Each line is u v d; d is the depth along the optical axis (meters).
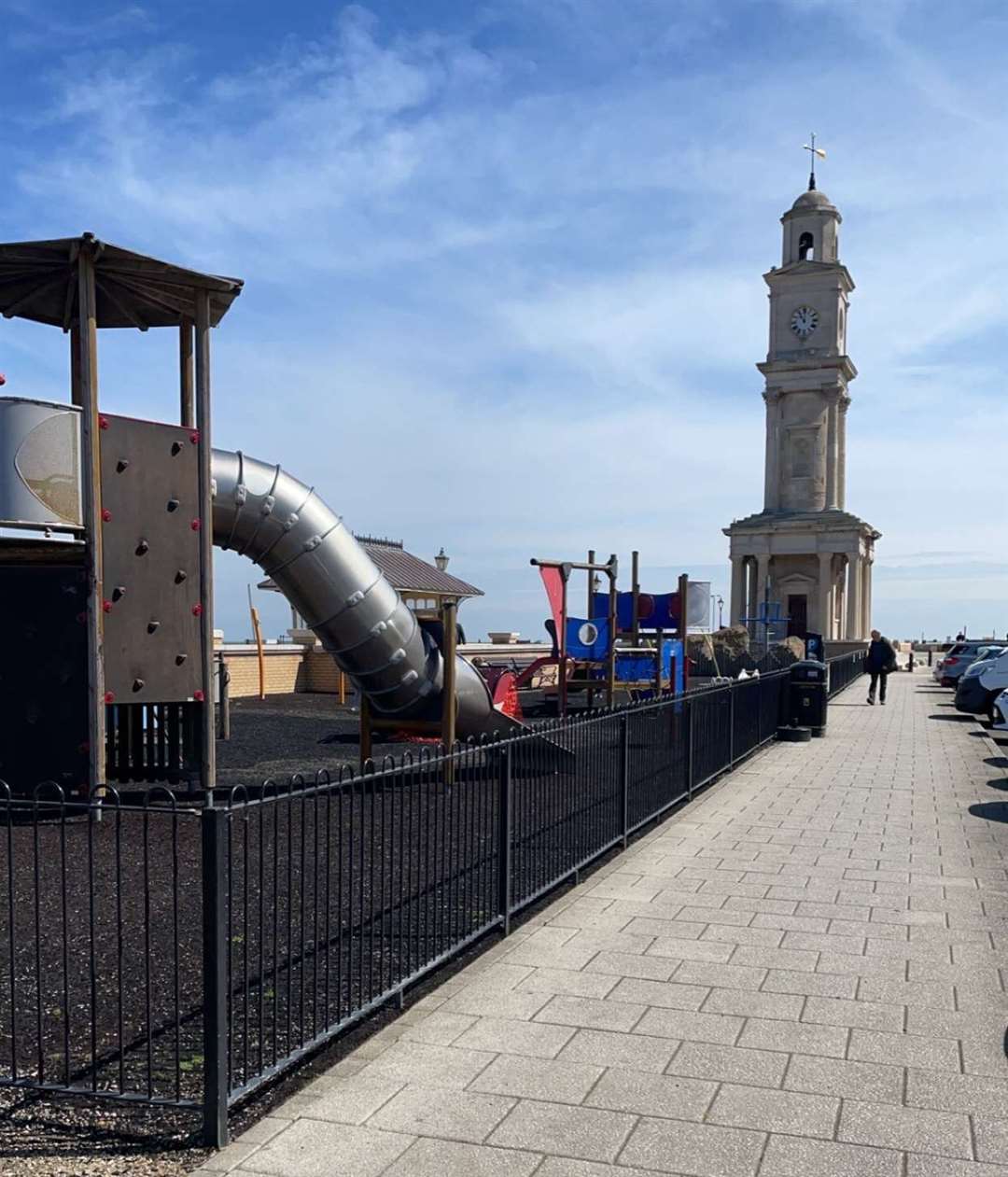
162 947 6.59
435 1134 4.41
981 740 20.08
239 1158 4.20
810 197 79.25
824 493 76.19
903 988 6.25
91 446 10.62
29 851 9.08
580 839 9.08
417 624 13.88
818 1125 4.52
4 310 12.97
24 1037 5.29
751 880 8.88
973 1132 4.45
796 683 20.80
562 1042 5.41
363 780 5.73
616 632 19.05
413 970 6.30
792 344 77.62
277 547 12.62
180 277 11.49
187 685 11.51
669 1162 4.19
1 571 10.59
